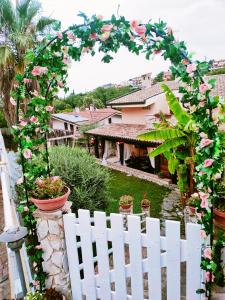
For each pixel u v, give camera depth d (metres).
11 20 11.25
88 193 5.87
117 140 16.77
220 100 2.01
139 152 17.64
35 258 2.73
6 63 10.29
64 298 2.70
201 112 2.08
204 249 2.09
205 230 2.10
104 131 18.25
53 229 2.64
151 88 18.05
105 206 6.58
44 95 2.82
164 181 13.42
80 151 6.90
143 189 12.56
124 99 17.59
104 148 18.98
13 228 2.12
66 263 2.76
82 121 24.39
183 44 2.02
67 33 2.32
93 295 2.71
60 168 5.78
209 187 2.05
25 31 11.58
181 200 9.73
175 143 8.32
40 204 2.56
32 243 2.81
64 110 35.12
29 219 2.80
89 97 35.66
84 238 2.59
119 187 13.12
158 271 2.32
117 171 16.14
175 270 2.26
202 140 2.03
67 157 6.13
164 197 11.31
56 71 2.72
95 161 6.84
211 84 1.97
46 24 11.98
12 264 2.94
